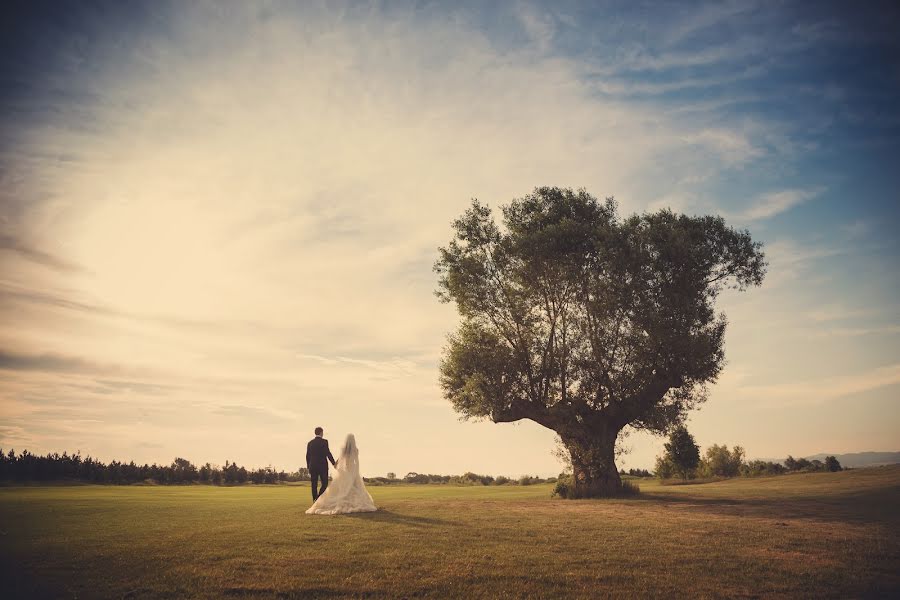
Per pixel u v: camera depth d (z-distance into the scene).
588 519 15.28
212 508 17.81
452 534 12.16
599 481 25.16
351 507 16.16
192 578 8.02
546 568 9.04
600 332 25.47
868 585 8.20
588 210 27.89
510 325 27.80
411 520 14.55
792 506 18.66
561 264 26.25
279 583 7.87
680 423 25.62
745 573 8.90
